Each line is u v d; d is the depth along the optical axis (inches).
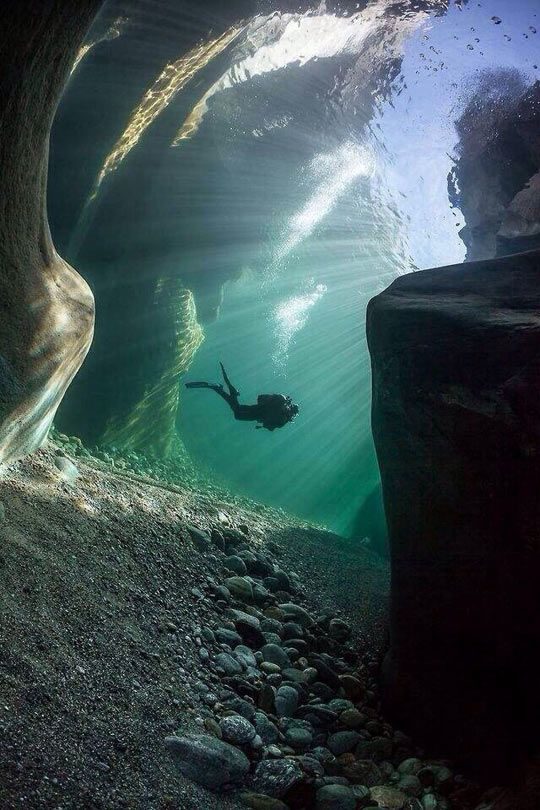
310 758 141.3
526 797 120.6
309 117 497.4
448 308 168.6
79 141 317.4
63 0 136.3
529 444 142.6
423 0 487.2
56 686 115.2
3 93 137.1
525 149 423.8
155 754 117.6
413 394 162.4
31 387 182.2
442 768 148.0
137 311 437.7
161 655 148.7
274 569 239.8
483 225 478.9
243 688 156.3
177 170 406.0
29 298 184.1
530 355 148.9
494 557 149.3
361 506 631.2
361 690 180.5
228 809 116.5
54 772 98.0
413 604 164.7
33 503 174.2
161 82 315.0
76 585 148.6
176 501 263.3
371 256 786.8
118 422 451.8
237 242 482.3
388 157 741.9
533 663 142.7
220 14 297.1
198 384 231.0
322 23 403.5
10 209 165.2
